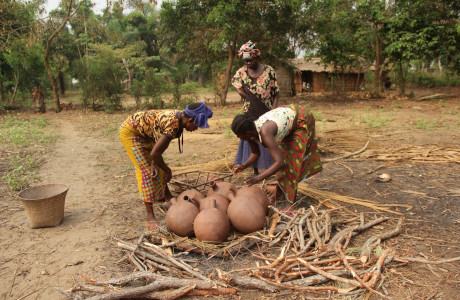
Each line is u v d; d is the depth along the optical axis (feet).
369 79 96.84
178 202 12.69
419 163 21.13
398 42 54.34
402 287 9.60
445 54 54.90
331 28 59.72
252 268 10.17
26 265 11.54
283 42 61.67
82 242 12.94
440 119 39.01
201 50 63.05
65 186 15.28
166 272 10.73
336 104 58.95
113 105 62.13
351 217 13.98
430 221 13.50
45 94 111.14
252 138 13.08
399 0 56.03
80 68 64.03
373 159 22.15
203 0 54.90
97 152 28.22
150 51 150.20
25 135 35.81
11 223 14.88
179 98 65.98
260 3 53.78
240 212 12.11
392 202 15.46
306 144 13.70
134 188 18.98
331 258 10.47
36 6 57.93
